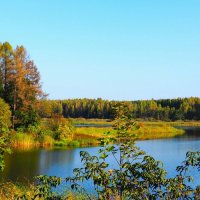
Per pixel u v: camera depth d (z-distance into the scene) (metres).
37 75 46.00
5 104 38.22
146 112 145.00
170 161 28.08
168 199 5.68
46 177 6.02
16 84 44.28
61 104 158.50
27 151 34.94
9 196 9.69
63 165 26.55
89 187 15.12
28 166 25.95
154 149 37.84
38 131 43.19
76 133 52.50
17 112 43.41
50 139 41.78
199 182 13.66
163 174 5.71
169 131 70.56
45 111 46.53
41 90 45.56
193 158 5.94
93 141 45.00
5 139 12.64
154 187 5.76
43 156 31.58
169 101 160.00
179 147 40.12
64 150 36.53
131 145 6.16
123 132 6.26
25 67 45.56
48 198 6.01
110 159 22.09
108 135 6.27
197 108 143.50
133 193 5.69
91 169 5.87
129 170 5.88
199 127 95.69
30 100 44.75
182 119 138.88
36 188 6.06
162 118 140.62
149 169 5.77
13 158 30.06
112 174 5.93
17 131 42.44
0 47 45.25
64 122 45.84
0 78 44.84
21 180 20.33
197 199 5.66
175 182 5.77
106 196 5.82
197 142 46.97
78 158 30.38
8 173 23.00
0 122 12.96
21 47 45.34
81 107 160.00
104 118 150.75
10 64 44.78
